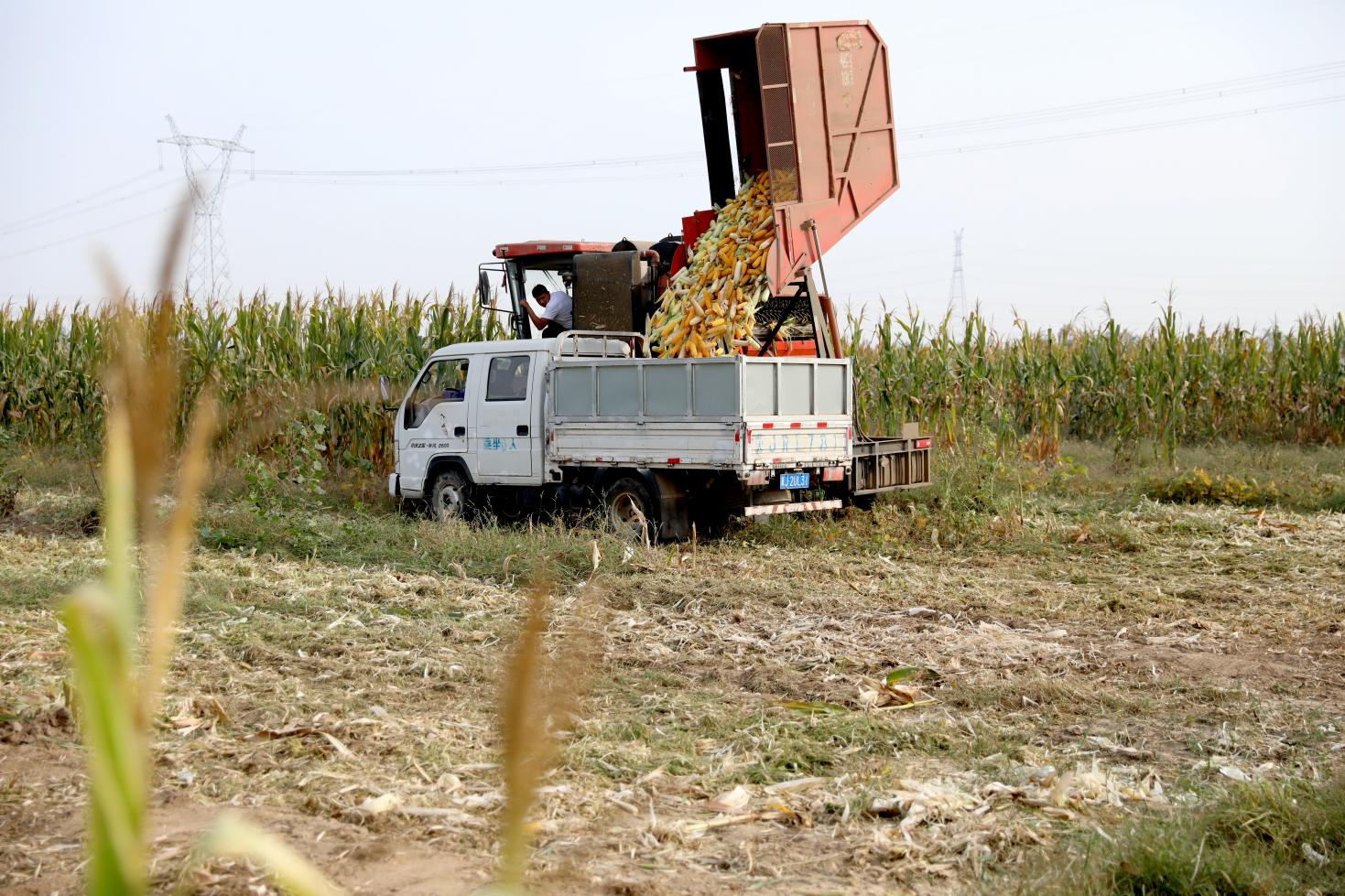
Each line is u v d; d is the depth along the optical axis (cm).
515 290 1797
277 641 878
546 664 689
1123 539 1385
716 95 1631
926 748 648
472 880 432
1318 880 454
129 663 72
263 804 524
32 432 2341
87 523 1474
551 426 1473
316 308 2125
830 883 453
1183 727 693
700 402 1329
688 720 695
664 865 464
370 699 732
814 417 1388
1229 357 2442
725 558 1294
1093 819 527
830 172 1498
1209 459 2125
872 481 1516
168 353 68
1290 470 1978
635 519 1388
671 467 1355
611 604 1046
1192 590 1109
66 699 639
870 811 534
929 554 1352
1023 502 1594
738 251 1479
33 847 463
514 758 73
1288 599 1067
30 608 973
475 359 1574
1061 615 1012
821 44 1477
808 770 607
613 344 1570
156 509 72
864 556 1335
